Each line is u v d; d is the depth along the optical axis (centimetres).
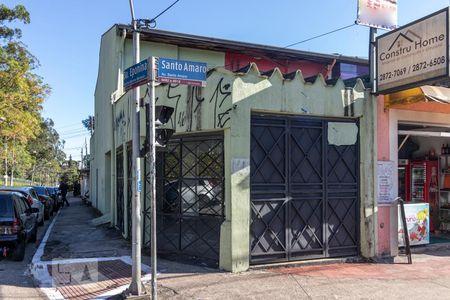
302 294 694
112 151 1612
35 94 2866
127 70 732
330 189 935
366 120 966
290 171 895
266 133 878
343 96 941
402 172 1349
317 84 915
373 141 973
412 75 877
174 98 945
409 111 1027
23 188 1642
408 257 934
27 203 1207
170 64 668
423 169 1305
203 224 909
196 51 1678
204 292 701
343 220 949
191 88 906
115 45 1600
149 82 655
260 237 862
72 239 1283
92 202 3036
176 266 877
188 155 938
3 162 5641
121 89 1554
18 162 6481
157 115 678
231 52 1720
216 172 882
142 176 1018
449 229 1268
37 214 1297
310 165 920
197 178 918
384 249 973
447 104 1045
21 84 2631
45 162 9419
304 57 1778
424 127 1155
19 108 2766
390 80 929
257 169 866
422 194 1302
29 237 1198
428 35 845
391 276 818
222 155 872
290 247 889
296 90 891
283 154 892
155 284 644
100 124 2241
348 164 959
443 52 813
